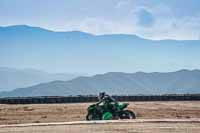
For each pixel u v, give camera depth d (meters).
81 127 59.12
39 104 138.12
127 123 62.31
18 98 149.38
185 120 64.56
